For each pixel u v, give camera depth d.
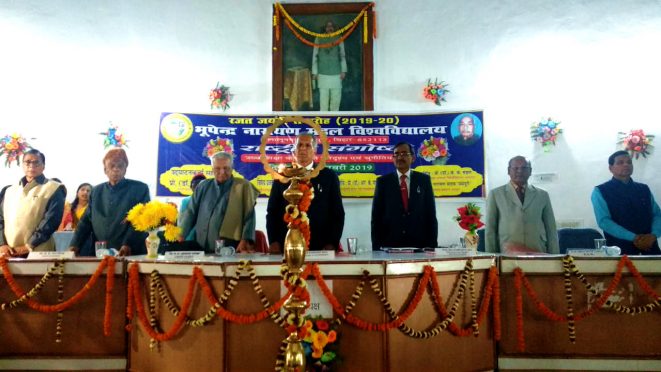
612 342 3.14
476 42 5.41
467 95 5.37
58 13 5.47
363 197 5.34
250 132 5.44
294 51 5.53
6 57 5.41
